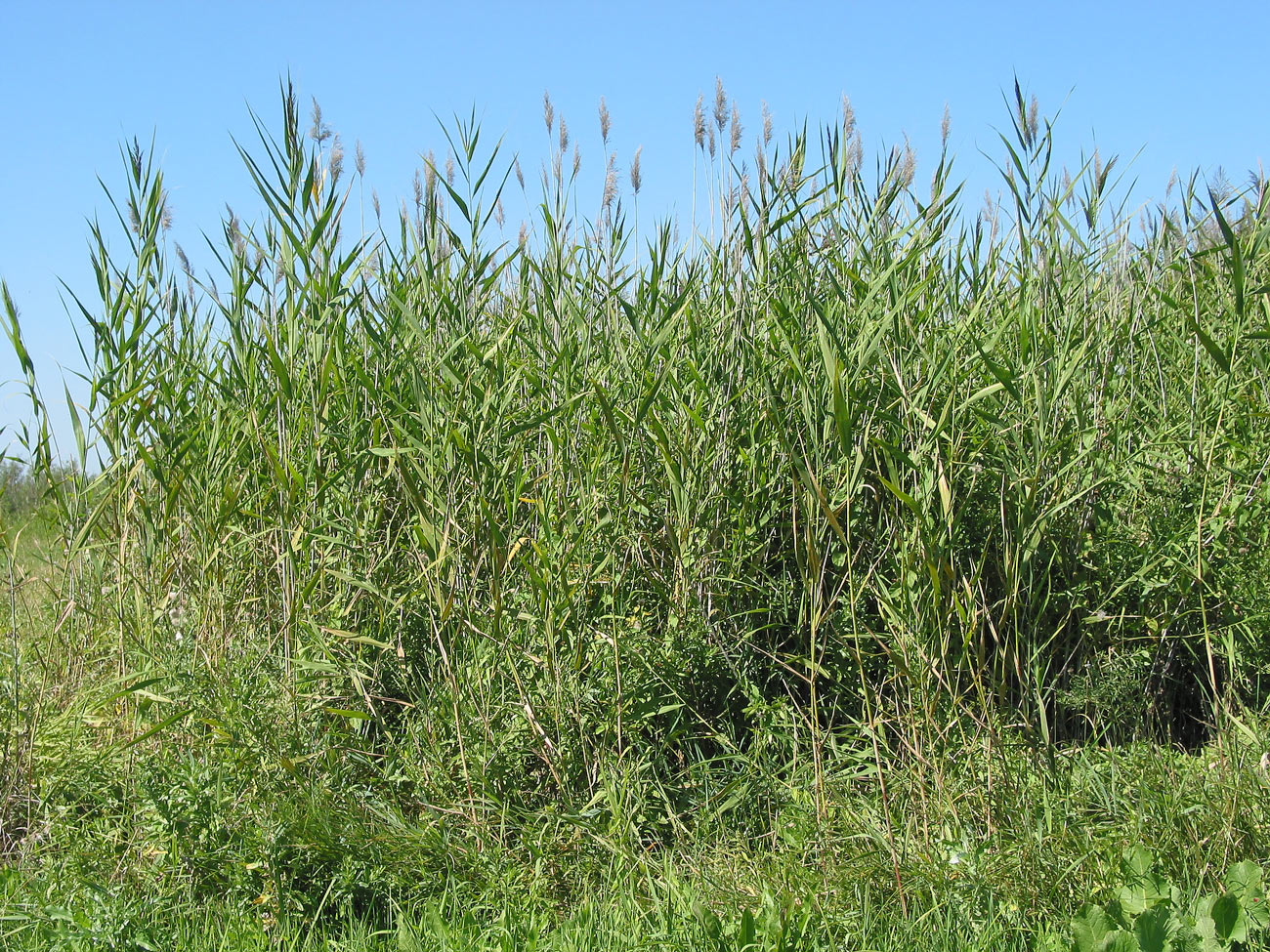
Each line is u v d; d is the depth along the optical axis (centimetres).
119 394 444
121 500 484
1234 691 400
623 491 439
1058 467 415
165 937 320
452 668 408
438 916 315
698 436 443
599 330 468
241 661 423
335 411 470
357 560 466
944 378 415
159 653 441
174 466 456
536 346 460
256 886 342
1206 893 315
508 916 323
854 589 410
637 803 376
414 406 435
